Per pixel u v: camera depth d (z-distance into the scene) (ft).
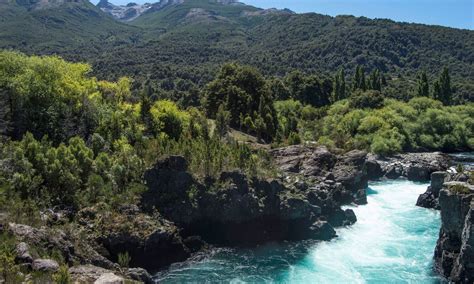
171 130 210.18
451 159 287.07
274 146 247.91
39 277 93.15
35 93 177.68
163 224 141.08
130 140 181.68
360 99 407.64
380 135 328.90
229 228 153.48
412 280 127.54
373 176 249.75
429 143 344.69
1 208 117.08
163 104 223.30
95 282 96.78
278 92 453.58
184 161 155.12
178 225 145.79
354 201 196.75
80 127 177.37
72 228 124.67
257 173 168.35
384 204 199.62
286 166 206.18
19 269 93.91
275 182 165.27
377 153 300.61
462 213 128.06
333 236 159.94
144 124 201.98
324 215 169.99
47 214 125.18
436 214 184.75
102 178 144.25
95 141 164.04
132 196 142.61
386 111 361.51
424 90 447.01
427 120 357.41
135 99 261.65
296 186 173.99
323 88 488.85
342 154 220.84
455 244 130.82
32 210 121.80
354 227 170.09
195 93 410.11
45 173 135.54
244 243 152.76
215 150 170.30
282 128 311.27
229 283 124.77
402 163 264.72
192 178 153.38
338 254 145.59
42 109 174.60
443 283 125.70
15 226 108.78
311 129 360.48
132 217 136.26
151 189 148.15
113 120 181.98
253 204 156.25
